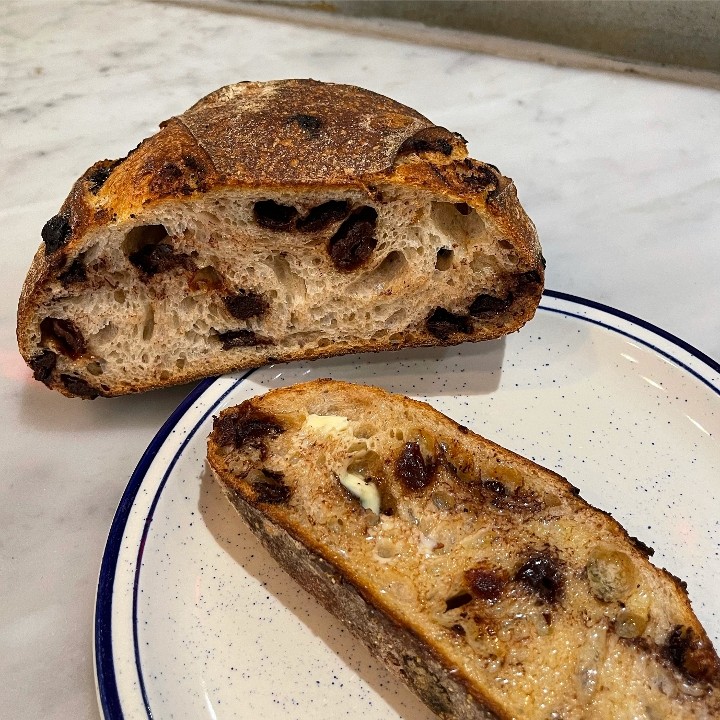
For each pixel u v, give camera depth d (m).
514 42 0.48
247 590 0.24
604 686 0.20
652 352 0.29
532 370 0.29
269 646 0.23
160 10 0.52
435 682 0.21
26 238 0.36
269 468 0.24
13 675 0.23
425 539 0.23
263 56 0.48
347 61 0.47
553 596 0.22
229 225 0.26
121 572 0.23
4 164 0.40
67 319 0.27
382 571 0.22
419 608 0.22
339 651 0.23
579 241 0.36
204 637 0.23
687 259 0.35
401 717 0.22
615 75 0.46
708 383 0.28
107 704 0.21
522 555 0.22
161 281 0.27
